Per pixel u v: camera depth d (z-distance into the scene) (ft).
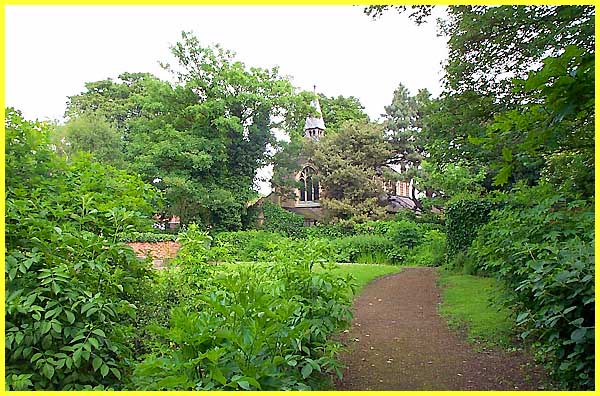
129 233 13.78
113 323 11.67
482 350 18.35
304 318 12.29
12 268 9.87
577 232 15.79
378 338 20.74
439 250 56.54
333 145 97.09
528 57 29.58
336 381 14.74
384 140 96.89
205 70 90.02
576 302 10.64
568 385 11.91
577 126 13.10
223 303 8.64
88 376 10.54
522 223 18.26
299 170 99.66
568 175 20.12
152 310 14.48
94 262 11.17
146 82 91.61
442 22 35.35
